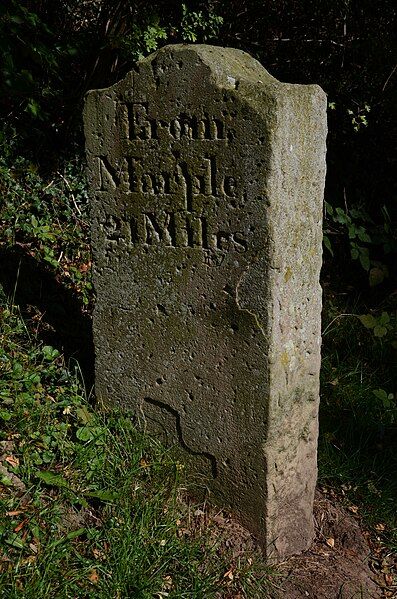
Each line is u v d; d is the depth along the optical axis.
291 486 3.49
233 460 3.39
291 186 3.11
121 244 3.48
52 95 6.14
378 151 7.17
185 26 6.10
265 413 3.25
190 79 3.10
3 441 3.37
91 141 3.43
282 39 7.09
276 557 3.44
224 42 6.86
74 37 6.27
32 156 5.94
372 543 3.83
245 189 3.06
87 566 3.01
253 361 3.22
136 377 3.60
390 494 4.05
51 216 5.56
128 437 3.59
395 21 7.01
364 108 6.69
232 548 3.35
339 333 5.49
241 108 2.99
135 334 3.55
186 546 3.21
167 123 3.21
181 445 3.54
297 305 3.30
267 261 3.08
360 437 4.36
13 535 2.96
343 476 4.11
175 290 3.37
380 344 5.36
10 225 5.20
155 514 3.29
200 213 3.21
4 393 3.55
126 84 3.28
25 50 5.28
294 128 3.06
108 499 3.25
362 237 5.72
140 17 6.03
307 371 3.45
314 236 3.34
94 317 3.65
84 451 3.42
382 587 3.57
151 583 3.02
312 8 6.95
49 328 4.38
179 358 3.44
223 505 3.48
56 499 3.20
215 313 3.28
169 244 3.34
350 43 7.07
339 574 3.49
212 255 3.22
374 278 5.41
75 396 3.75
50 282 4.91
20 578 2.87
